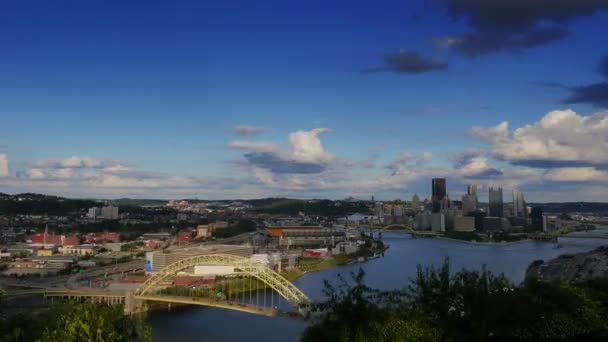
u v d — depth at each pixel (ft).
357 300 270.67
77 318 245.86
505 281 327.88
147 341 292.20
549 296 346.95
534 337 315.58
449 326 267.39
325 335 265.54
